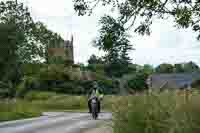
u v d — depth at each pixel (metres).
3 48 71.38
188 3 8.59
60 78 72.94
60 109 49.81
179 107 6.27
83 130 15.94
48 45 86.00
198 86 6.84
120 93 10.21
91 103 23.19
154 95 8.29
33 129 16.98
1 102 37.84
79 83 72.25
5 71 71.56
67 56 99.75
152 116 7.71
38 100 60.38
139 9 8.66
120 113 9.04
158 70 91.25
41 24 82.75
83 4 8.90
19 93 66.38
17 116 27.69
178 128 6.08
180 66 88.44
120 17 8.70
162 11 8.68
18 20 79.50
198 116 5.89
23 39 75.19
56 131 15.91
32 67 77.12
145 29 8.81
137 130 8.30
